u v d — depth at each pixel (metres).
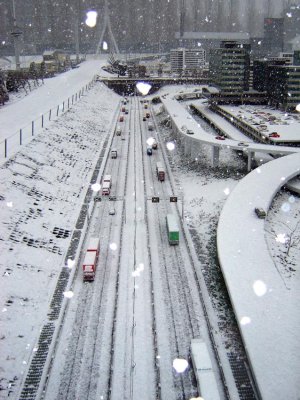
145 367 30.77
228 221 48.16
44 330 34.88
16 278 40.59
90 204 61.28
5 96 121.44
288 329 30.55
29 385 29.41
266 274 37.50
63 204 59.94
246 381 29.20
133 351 32.34
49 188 62.72
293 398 25.00
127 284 41.16
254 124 106.88
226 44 152.75
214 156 77.12
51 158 74.19
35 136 79.94
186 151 84.75
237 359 31.28
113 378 29.78
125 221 55.41
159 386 28.80
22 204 54.41
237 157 84.00
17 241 46.47
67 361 31.50
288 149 73.56
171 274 42.81
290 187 65.31
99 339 33.75
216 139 79.06
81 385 29.31
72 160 78.50
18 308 37.03
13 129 85.19
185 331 34.41
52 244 48.69
